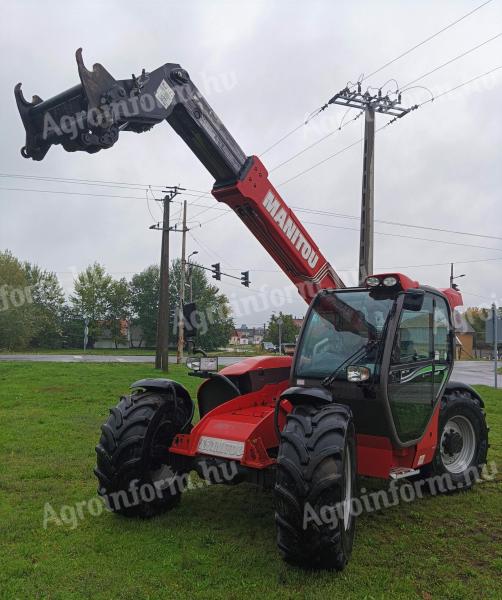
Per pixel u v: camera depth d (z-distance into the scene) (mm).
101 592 3092
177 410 4445
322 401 3523
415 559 3650
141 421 4129
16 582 3178
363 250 17281
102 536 3904
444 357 5012
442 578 3389
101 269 57406
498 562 3598
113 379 15539
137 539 3855
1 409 9562
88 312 56656
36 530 4000
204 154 4488
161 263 22891
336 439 3299
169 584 3205
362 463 4129
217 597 3061
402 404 4133
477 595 3172
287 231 4816
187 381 15953
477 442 5434
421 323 4543
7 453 6316
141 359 35250
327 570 3389
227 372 4695
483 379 22234
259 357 4984
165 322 22281
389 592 3172
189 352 4867
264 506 4633
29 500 4672
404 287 4133
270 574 3354
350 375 3697
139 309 59781
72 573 3311
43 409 9594
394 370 4008
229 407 4391
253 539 3910
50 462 5910
